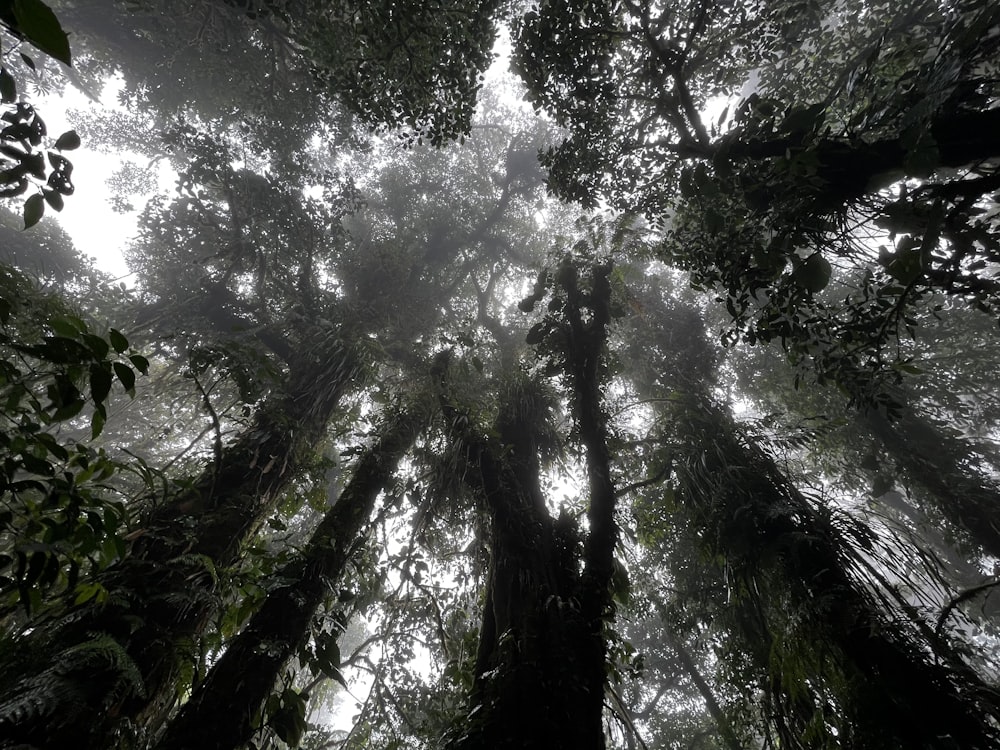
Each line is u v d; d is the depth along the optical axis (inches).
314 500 225.3
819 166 117.6
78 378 73.1
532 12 191.9
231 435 244.2
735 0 194.4
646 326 392.8
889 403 146.3
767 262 132.2
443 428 266.1
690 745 413.7
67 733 110.7
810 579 177.0
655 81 188.9
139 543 161.0
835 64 217.3
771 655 187.8
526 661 132.3
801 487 223.8
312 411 257.4
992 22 100.4
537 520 196.9
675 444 262.8
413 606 248.5
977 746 127.4
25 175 79.3
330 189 382.3
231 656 157.0
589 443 218.5
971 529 286.2
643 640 470.6
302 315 328.2
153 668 139.2
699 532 236.8
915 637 152.3
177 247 339.9
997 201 119.7
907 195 112.6
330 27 201.5
